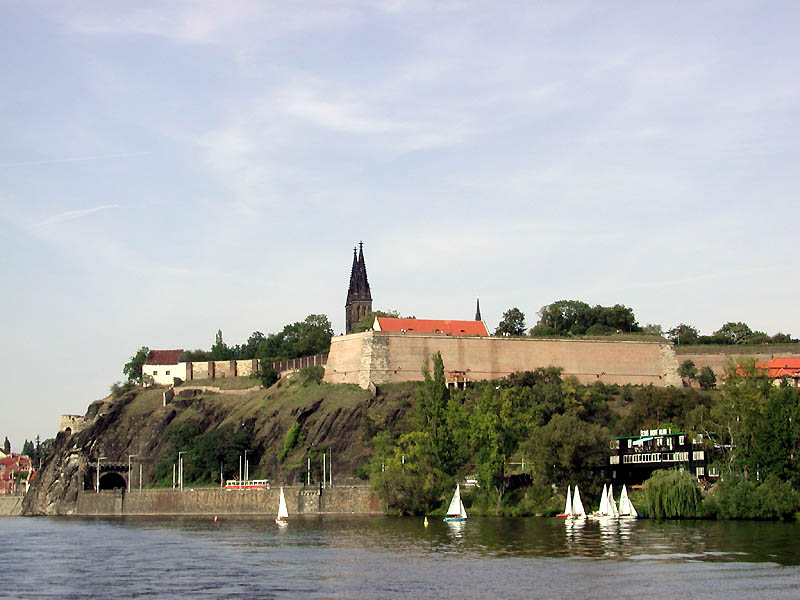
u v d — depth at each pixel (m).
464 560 173.88
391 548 194.62
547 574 156.50
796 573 153.12
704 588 143.25
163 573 170.75
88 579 166.25
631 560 167.62
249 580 159.88
